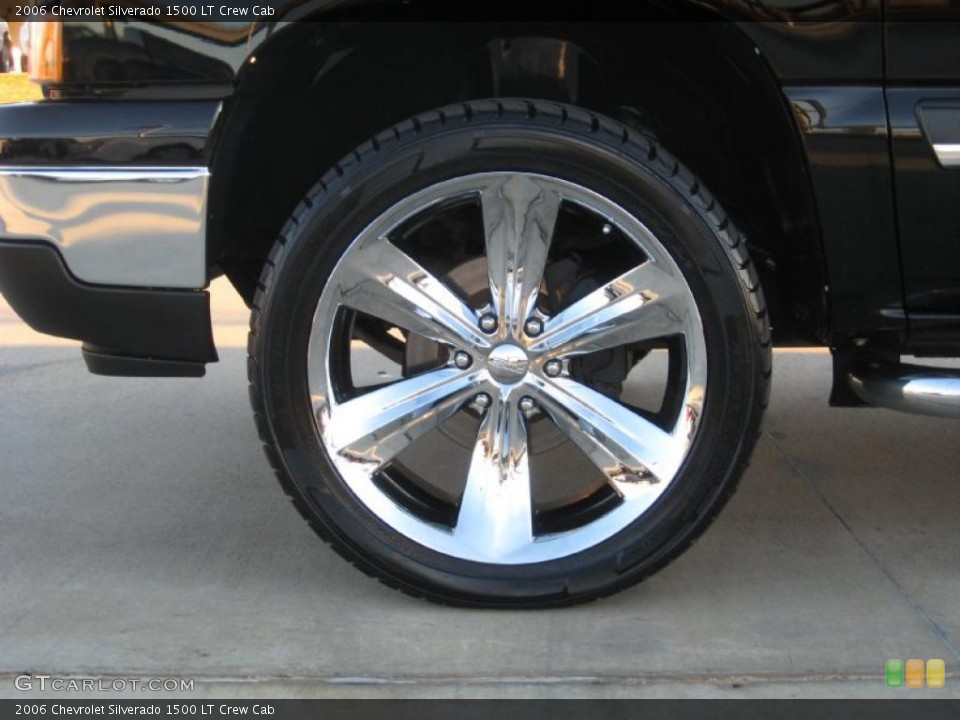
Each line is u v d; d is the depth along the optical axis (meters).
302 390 2.54
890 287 2.50
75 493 3.46
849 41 2.38
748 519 3.25
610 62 2.77
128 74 2.43
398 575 2.61
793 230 2.68
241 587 2.82
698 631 2.59
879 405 2.59
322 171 2.89
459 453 3.74
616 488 2.62
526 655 2.49
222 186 2.53
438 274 2.74
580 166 2.44
